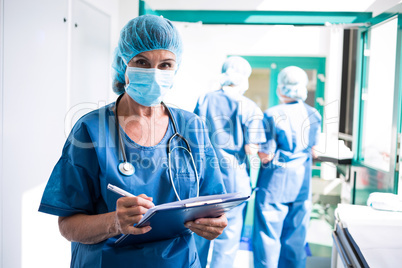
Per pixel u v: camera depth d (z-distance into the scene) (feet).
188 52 7.22
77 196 2.73
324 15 7.18
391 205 5.20
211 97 7.07
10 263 5.42
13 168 5.33
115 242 2.71
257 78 7.77
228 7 7.20
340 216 4.97
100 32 6.81
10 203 5.35
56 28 5.62
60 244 6.32
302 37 7.46
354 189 7.54
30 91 5.41
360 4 7.11
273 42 7.43
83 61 6.25
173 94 7.16
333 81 7.57
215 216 2.70
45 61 5.55
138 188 2.81
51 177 2.78
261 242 7.00
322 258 7.28
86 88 6.40
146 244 2.78
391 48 6.83
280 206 7.02
